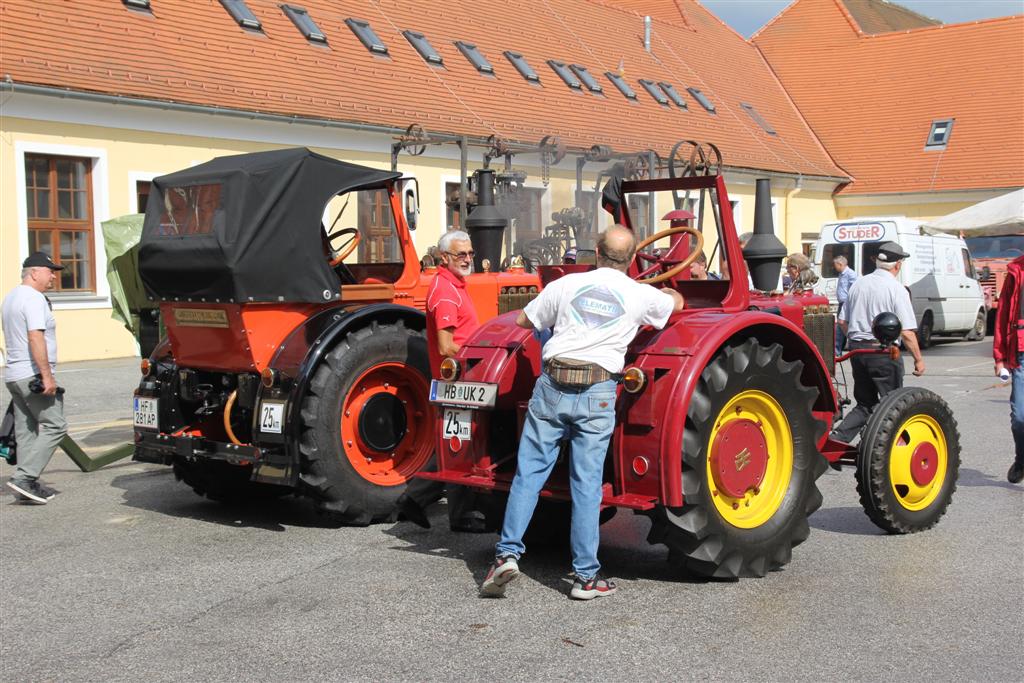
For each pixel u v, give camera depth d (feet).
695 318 16.39
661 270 18.92
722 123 99.19
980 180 100.22
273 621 14.92
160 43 55.67
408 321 21.47
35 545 19.52
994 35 111.24
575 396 15.21
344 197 23.75
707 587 16.15
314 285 20.27
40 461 23.12
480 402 16.99
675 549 15.98
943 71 111.45
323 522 21.25
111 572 17.61
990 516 20.58
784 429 16.98
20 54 48.52
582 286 15.44
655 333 16.24
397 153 33.81
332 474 19.93
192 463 22.58
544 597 15.78
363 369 20.34
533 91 78.95
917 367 24.61
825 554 17.97
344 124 59.67
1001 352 23.16
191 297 20.22
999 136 103.04
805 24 123.44
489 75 76.43
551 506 18.48
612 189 19.21
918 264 62.85
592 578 15.60
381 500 20.57
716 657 13.19
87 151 50.29
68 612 15.55
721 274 18.19
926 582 16.24
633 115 87.20
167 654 13.74
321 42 65.62
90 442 31.48
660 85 96.68
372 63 67.62
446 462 17.67
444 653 13.51
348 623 14.75
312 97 60.18
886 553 17.98
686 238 18.67
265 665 13.26
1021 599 15.34
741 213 95.86
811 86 117.39
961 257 69.00
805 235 103.96
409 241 23.20
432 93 69.05
